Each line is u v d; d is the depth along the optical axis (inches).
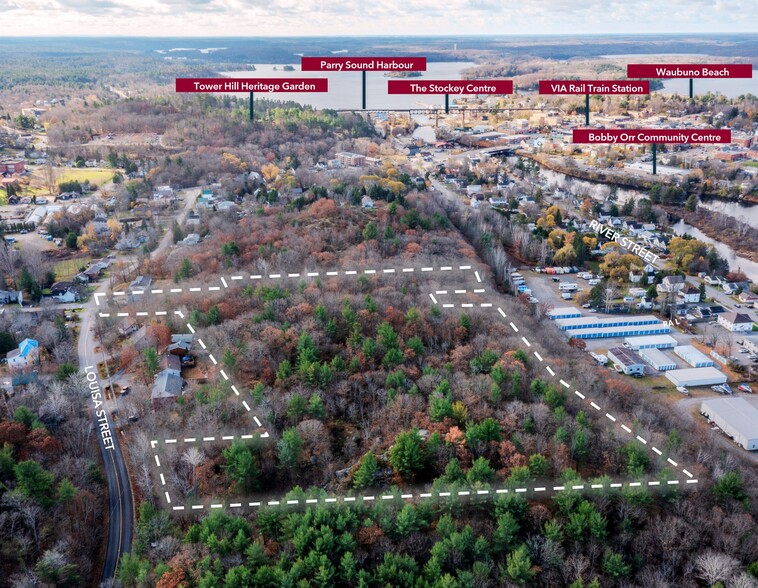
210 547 3336.6
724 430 5251.0
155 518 3661.4
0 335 5669.3
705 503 3742.6
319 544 3228.3
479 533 3358.8
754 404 5649.6
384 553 3267.7
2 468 3836.1
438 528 3331.7
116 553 3678.6
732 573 3240.7
